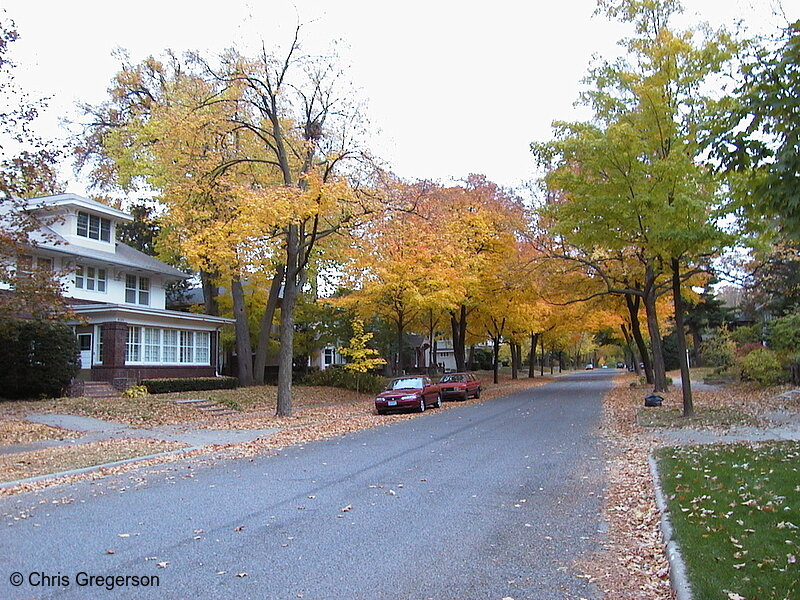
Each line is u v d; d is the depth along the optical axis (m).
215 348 32.44
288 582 5.29
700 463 9.95
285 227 21.89
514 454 12.23
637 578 5.39
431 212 26.45
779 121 7.30
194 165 21.17
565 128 18.16
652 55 17.81
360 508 7.94
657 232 15.43
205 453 13.73
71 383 22.41
